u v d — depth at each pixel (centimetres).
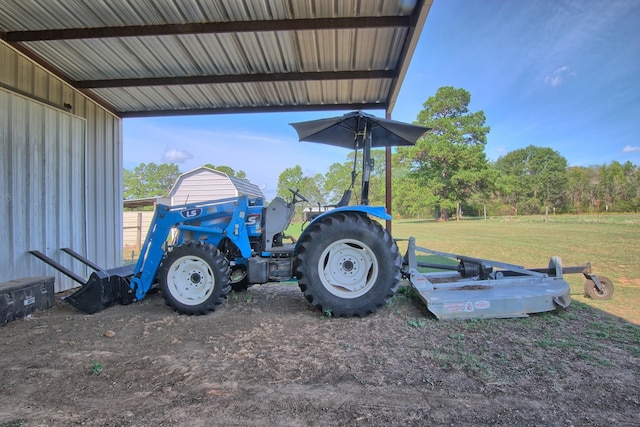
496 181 3456
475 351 253
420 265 387
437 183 3331
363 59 475
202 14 379
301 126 372
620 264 634
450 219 3353
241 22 392
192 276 360
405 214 3591
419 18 359
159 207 399
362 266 351
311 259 342
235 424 173
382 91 567
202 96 575
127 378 222
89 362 247
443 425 170
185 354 258
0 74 419
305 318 339
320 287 340
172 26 396
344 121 389
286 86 541
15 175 434
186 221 396
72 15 377
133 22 392
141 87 533
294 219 516
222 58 467
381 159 3384
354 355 250
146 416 181
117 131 627
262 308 375
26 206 449
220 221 397
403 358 244
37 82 467
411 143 453
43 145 475
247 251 382
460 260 394
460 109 3434
